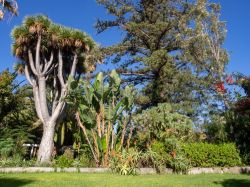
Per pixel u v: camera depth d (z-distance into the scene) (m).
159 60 24.34
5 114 20.48
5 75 19.75
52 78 20.38
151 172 14.55
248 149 16.45
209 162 15.58
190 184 10.52
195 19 25.25
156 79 26.59
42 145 18.02
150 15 27.70
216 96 24.80
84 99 15.80
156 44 27.16
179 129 16.70
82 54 20.48
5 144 17.27
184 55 25.41
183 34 25.34
